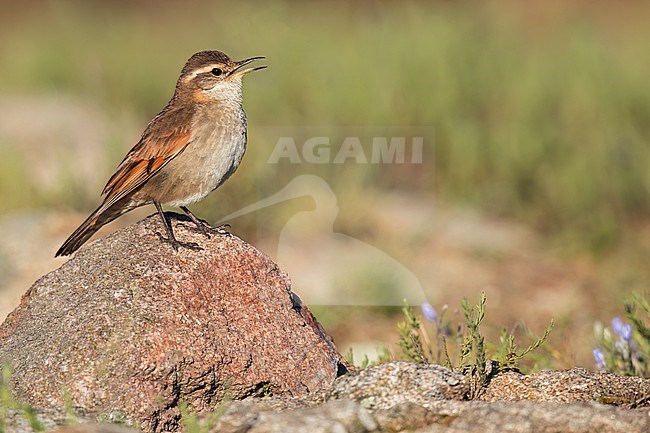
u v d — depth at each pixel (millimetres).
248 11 34500
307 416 9828
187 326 11219
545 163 27078
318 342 11984
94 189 24125
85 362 10727
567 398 11156
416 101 29094
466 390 10703
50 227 21156
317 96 29797
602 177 25734
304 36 34688
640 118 29047
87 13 45656
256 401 10805
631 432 9594
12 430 9477
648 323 18547
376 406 10414
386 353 14789
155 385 10781
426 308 14055
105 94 34781
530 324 20062
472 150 27641
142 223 12688
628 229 25203
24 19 48812
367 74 31125
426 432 9844
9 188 23484
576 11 44750
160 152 13203
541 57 32719
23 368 10805
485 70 31328
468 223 25609
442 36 33438
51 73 37750
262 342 11625
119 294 11359
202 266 11914
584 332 19516
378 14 39469
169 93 35094
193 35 41344
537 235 25219
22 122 30234
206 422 10094
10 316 11914
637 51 33375
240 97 13844
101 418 10258
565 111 28672
